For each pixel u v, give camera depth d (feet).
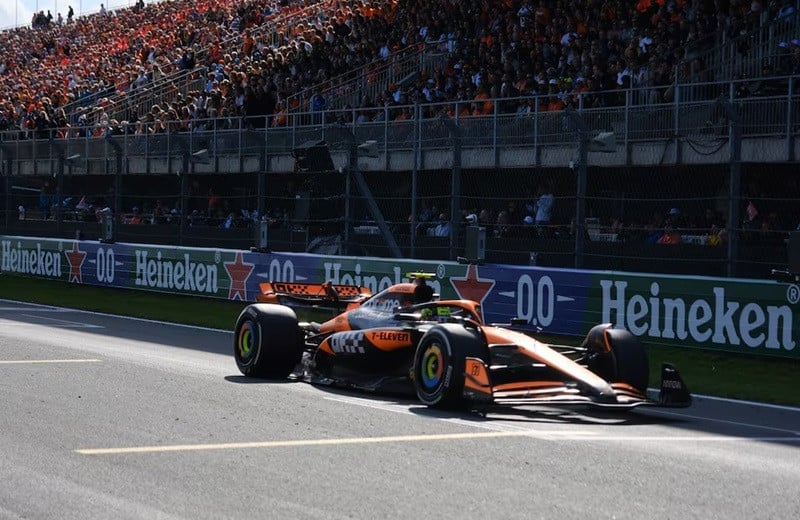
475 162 64.54
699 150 57.06
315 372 36.35
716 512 18.52
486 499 18.94
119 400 29.50
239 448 23.11
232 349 47.09
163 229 79.20
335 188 71.87
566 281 50.14
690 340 45.80
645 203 65.16
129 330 54.60
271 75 102.94
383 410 29.25
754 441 26.84
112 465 21.12
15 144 94.53
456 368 28.66
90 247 80.18
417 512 17.94
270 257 65.62
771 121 54.80
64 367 36.65
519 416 29.17
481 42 84.17
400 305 35.24
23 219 92.02
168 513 17.60
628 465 22.36
